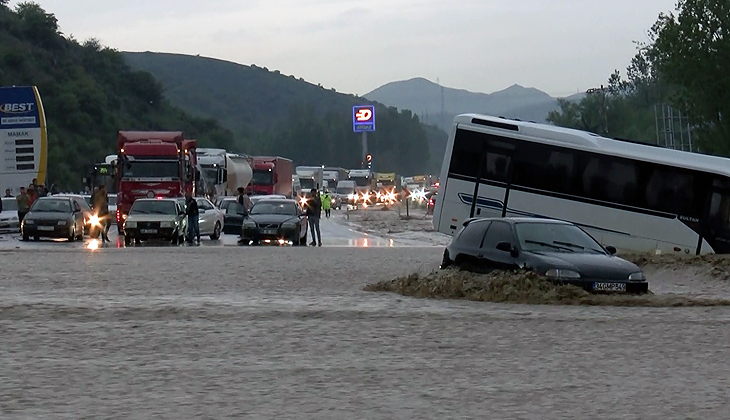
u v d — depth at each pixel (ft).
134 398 47.55
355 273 120.78
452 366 56.59
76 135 535.19
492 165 145.07
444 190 146.72
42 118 253.44
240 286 104.12
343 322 75.36
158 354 60.59
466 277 93.40
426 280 95.40
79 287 102.47
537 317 77.97
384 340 66.33
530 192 143.74
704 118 235.40
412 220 328.08
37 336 67.87
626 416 43.88
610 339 66.90
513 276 89.20
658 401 47.03
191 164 236.84
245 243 196.85
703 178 141.08
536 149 144.15
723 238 140.15
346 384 51.19
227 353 61.00
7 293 95.66
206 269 126.41
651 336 68.28
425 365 56.90
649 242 142.10
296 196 467.11
